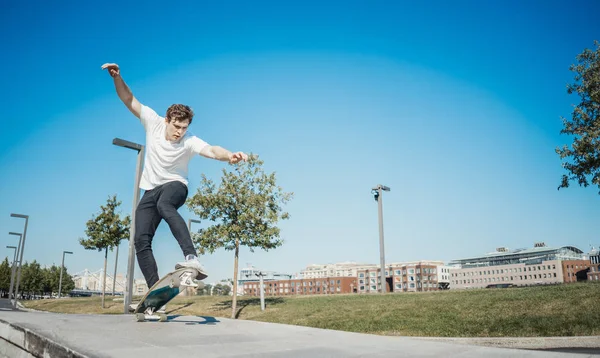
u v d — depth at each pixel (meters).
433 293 18.81
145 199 3.69
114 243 23.88
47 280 73.75
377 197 26.75
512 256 160.75
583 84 15.53
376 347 2.32
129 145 16.25
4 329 3.01
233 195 18.39
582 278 142.62
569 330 9.77
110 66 3.66
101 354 1.92
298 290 177.62
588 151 14.72
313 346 2.34
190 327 3.08
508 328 10.59
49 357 2.24
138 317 3.38
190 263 3.16
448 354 2.09
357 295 22.27
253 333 2.88
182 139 3.67
